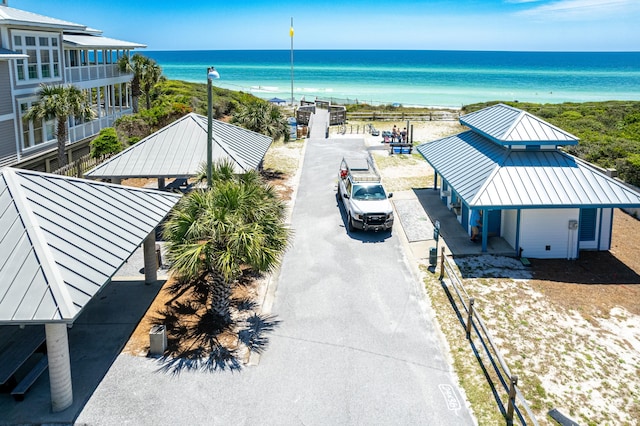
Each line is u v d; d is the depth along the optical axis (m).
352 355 11.75
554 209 17.08
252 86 113.38
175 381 10.65
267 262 11.92
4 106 21.66
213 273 12.57
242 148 21.31
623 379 10.91
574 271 16.39
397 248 18.23
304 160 31.64
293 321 13.24
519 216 17.14
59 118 22.78
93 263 9.32
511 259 17.20
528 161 18.11
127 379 10.66
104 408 9.76
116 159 19.75
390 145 33.56
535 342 12.26
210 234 11.86
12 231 9.12
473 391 10.49
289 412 9.82
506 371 9.81
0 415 9.49
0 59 20.11
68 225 9.91
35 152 24.08
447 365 11.40
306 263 16.89
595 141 30.05
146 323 12.90
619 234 19.89
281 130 28.83
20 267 8.54
